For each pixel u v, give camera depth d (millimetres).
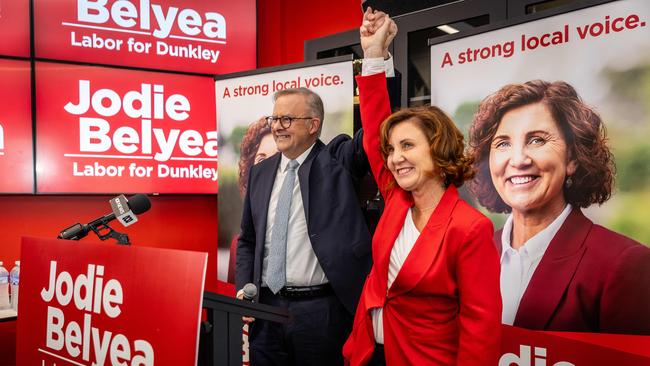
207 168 3938
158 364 1297
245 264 2553
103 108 3598
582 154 1949
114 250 1421
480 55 2211
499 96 2154
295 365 2367
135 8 3676
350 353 1734
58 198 3584
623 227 1865
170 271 1303
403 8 3277
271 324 2367
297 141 2498
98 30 3574
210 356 1442
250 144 3055
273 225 2443
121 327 1380
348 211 2346
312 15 4238
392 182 1720
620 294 1871
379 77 1806
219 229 3197
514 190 2111
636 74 1826
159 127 3770
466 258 1452
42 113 3432
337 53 3820
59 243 1560
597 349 1922
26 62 3379
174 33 3799
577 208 1968
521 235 2102
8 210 3459
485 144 2201
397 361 1562
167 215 3945
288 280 2352
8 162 3352
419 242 1525
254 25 4055
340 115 2734
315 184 2400
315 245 2307
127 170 3676
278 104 2539
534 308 2061
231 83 3113
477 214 1493
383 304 1605
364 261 2324
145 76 3717
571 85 1971
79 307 1484
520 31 2098
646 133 1809
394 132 1577
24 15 3363
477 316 1432
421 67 3277
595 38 1912
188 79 3855
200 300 1243
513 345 2121
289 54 4324
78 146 3531
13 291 3033
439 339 1516
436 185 1584
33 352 1607
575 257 1972
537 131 2055
